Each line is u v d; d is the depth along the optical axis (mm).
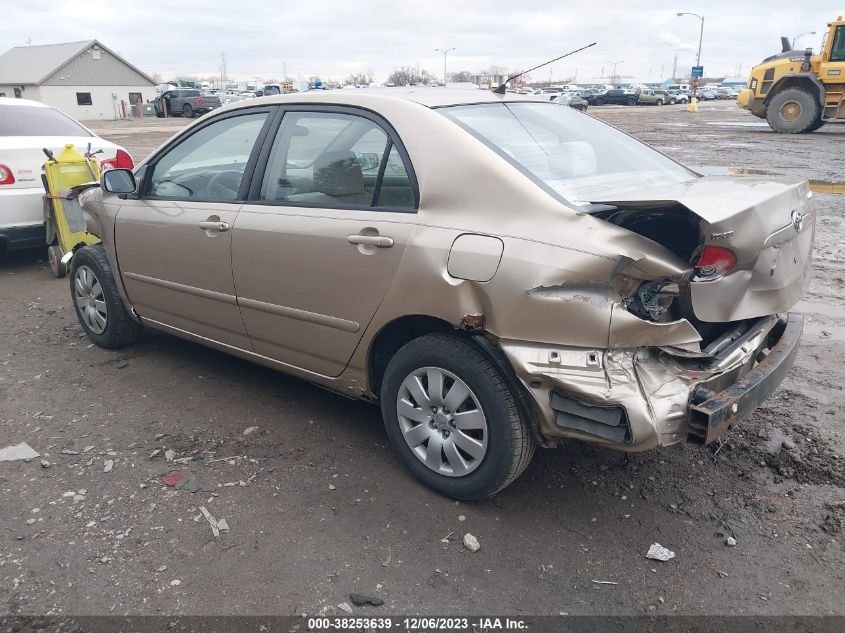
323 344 3584
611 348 2723
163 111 49844
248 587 2746
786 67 21969
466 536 3008
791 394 4332
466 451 3160
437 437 3266
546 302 2752
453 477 3234
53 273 7391
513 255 2820
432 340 3168
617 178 3400
